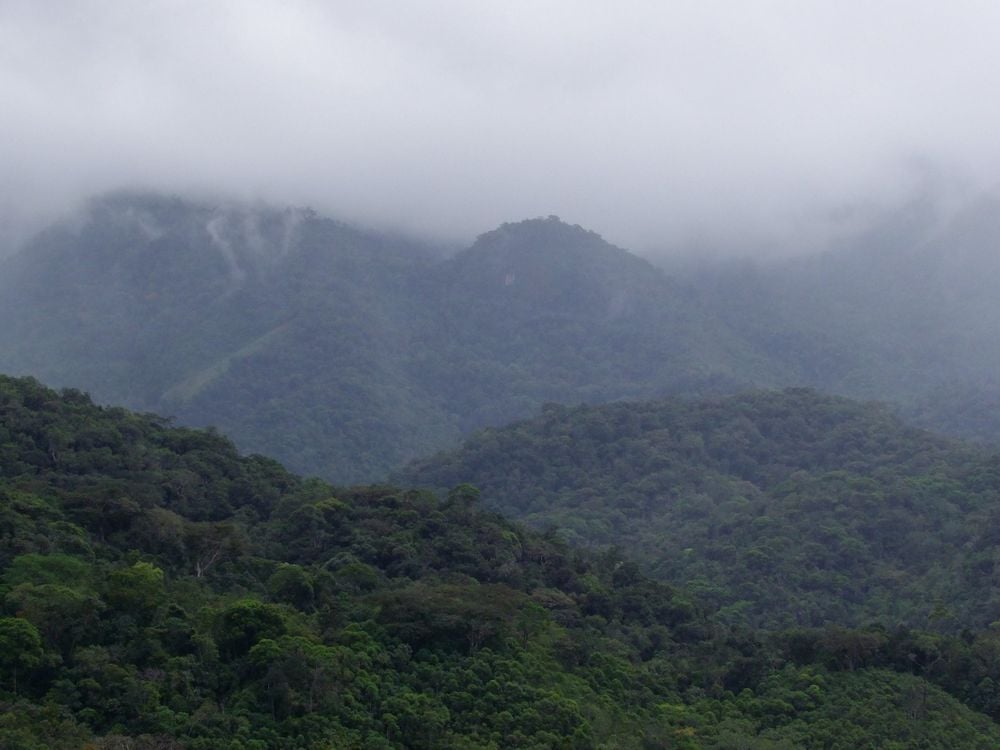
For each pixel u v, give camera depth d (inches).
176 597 2709.2
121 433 3848.4
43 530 2819.9
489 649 2765.7
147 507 3184.1
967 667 3093.0
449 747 2362.2
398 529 3563.0
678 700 2935.5
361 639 2655.0
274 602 2891.2
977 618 3996.1
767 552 5064.0
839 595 4776.1
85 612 2410.2
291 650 2420.0
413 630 2741.1
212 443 4094.5
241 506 3722.9
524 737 2445.9
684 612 3681.1
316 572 3083.2
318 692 2378.2
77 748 2046.0
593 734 2532.0
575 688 2751.0
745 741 2662.4
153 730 2177.7
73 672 2267.5
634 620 3543.3
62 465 3479.3
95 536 2999.5
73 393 4109.3
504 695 2583.7
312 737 2263.8
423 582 3189.0
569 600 3395.7
